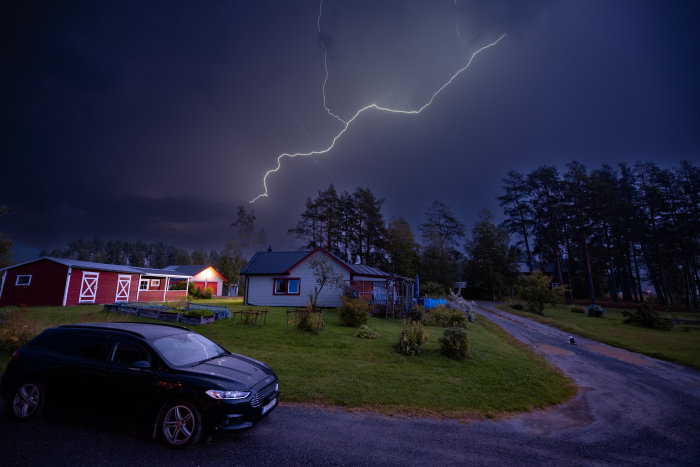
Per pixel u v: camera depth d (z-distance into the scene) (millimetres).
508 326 21359
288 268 26375
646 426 6848
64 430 5199
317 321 14664
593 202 47219
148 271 32031
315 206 48969
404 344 11609
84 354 5570
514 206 59562
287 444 5129
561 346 15797
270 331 14094
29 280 24484
